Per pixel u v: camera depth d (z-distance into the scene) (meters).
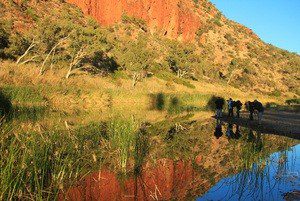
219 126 23.14
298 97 102.38
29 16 59.50
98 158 11.09
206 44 121.00
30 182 7.79
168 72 75.12
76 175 9.06
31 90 24.89
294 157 13.05
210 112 35.91
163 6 105.38
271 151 14.24
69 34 44.12
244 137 18.27
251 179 9.61
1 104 20.94
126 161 11.20
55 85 29.95
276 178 9.72
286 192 8.46
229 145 15.27
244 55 126.69
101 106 28.92
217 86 81.62
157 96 38.59
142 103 36.06
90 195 8.05
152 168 10.62
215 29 134.12
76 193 8.13
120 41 70.25
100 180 9.23
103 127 16.72
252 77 106.75
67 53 45.31
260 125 23.78
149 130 18.55
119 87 45.62
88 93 31.14
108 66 56.78
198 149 13.96
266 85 105.50
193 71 82.38
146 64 60.56
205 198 7.96
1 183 7.16
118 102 33.97
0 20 47.91
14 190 7.18
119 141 11.85
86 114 23.80
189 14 118.12
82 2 83.62
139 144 13.55
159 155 12.39
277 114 36.47
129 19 95.12
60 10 72.12
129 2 96.81
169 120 25.42
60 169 9.10
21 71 32.34
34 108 22.59
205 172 10.32
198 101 46.69
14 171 7.99
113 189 8.52
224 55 119.25
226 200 7.77
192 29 117.62
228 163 11.54
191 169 10.66
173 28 108.56
